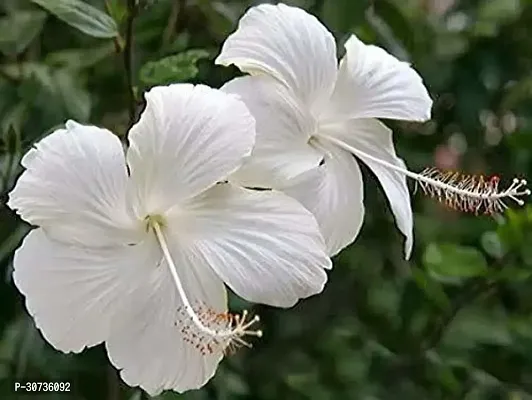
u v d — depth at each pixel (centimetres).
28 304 47
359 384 75
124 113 68
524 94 78
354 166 53
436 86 78
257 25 50
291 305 48
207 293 48
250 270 48
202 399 68
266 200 48
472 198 50
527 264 66
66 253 47
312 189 50
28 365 67
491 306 77
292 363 77
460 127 80
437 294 69
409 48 72
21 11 67
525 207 71
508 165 80
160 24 64
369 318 75
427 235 77
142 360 48
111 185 47
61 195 46
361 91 53
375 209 77
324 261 48
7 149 59
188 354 48
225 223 48
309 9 67
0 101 65
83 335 48
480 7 79
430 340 70
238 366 72
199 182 47
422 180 51
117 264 48
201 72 65
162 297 48
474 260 66
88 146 47
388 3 72
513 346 72
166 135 47
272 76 50
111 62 69
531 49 79
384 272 79
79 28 55
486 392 72
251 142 48
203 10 66
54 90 64
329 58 51
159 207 48
